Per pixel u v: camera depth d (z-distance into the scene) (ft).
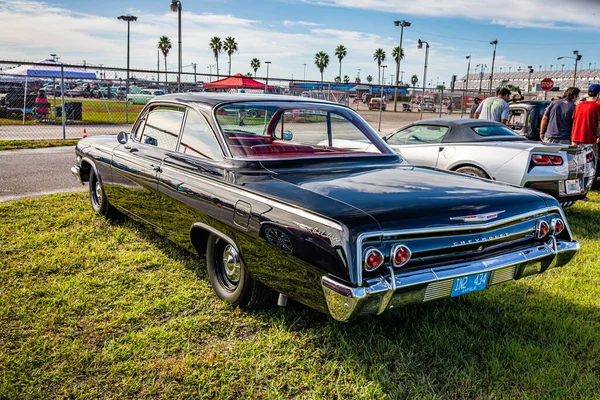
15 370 8.53
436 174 11.15
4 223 16.75
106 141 17.17
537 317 11.00
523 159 19.42
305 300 8.68
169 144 12.96
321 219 8.13
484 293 12.45
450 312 11.25
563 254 10.14
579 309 11.71
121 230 16.43
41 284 11.93
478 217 8.84
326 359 9.26
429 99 111.45
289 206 8.77
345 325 10.52
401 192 9.24
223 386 8.29
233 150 10.92
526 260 9.43
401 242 8.18
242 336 10.02
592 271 14.28
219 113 11.52
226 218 10.05
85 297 11.27
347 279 7.70
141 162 13.66
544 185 19.36
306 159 11.13
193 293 11.77
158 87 55.93
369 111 107.14
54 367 8.68
